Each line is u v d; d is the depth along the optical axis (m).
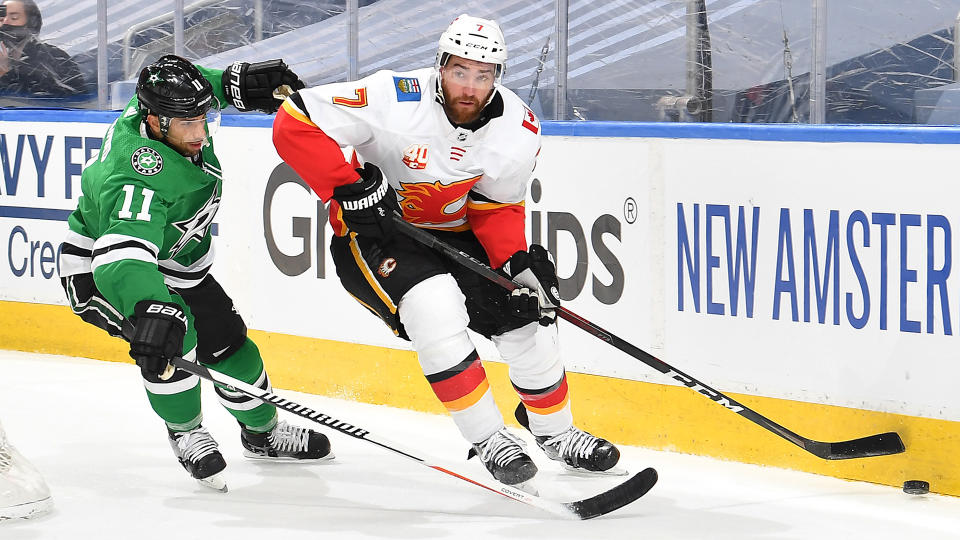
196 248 14.72
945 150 13.99
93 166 13.83
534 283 13.80
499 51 12.84
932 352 14.24
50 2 23.50
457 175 13.45
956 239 13.98
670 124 16.25
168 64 13.42
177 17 21.80
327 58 20.73
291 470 15.66
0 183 24.09
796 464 15.45
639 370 16.73
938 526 13.11
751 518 13.39
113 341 23.02
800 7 16.38
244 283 20.84
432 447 16.83
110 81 22.95
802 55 16.45
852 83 16.08
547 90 18.61
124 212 13.23
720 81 17.16
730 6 16.88
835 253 14.93
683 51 17.38
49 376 21.64
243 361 15.38
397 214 13.33
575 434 14.88
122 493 14.55
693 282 16.19
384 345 19.25
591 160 17.00
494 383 18.19
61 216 23.27
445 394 13.20
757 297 15.62
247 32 21.38
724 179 15.80
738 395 15.89
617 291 16.91
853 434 14.95
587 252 17.17
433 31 19.66
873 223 14.60
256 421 15.63
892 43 15.70
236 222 20.81
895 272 14.47
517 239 14.12
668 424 16.53
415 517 13.47
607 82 18.06
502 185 13.71
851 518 13.39
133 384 20.95
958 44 15.27
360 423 18.20
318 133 13.11
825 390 15.12
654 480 13.30
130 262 12.98
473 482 13.10
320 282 19.89
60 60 23.59
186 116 13.27
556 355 14.41
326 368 20.00
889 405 14.62
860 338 14.79
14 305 24.14
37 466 15.81
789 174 15.23
